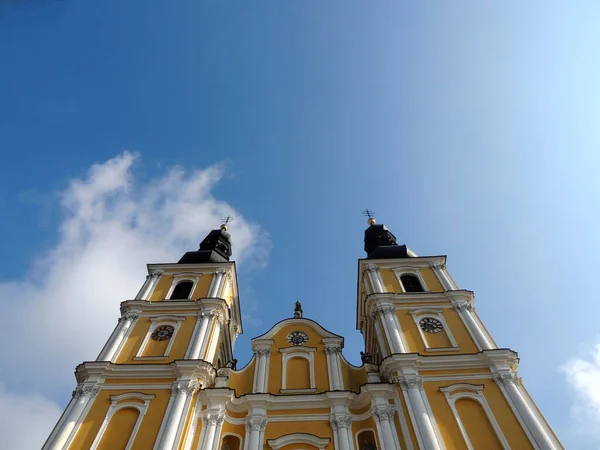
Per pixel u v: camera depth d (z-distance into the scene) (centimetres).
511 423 2561
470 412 2659
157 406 2725
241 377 3183
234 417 2859
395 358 2905
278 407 2867
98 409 2716
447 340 3175
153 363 3000
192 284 3891
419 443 2438
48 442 2489
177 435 2528
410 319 3356
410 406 2652
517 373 2923
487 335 3197
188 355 3066
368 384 2820
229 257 4753
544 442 2403
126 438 2556
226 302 3631
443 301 3512
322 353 3312
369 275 3878
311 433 2708
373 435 2722
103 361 2948
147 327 3350
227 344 3903
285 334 3497
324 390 3014
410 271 3922
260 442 2662
